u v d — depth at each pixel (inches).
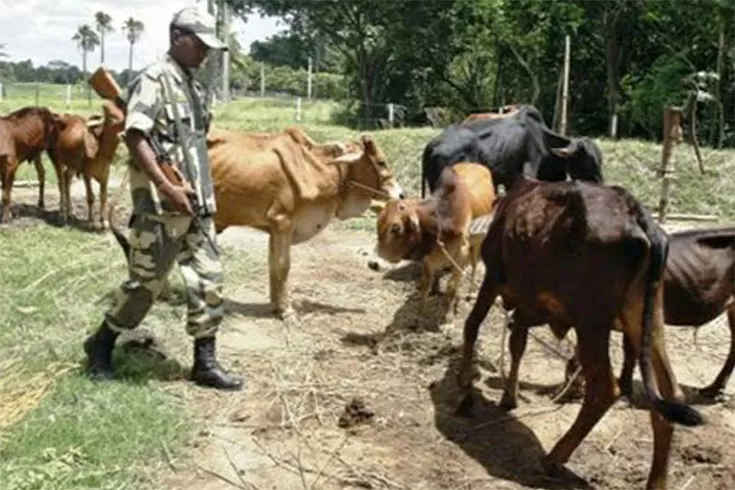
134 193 196.9
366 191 273.9
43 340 224.1
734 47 956.0
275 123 840.3
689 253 204.8
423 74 1430.9
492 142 315.3
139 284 198.4
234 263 330.3
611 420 201.2
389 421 193.5
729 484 171.9
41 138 392.5
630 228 159.2
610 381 164.2
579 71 1149.1
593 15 1053.2
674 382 161.8
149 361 214.7
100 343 203.2
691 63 1010.1
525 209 176.6
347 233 427.2
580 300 163.3
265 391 205.9
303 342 245.9
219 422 187.2
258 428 185.6
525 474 172.1
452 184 253.3
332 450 177.3
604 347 163.6
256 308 276.8
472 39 1286.9
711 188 561.6
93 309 253.1
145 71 194.5
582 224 161.9
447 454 179.3
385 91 1451.8
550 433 192.9
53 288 270.8
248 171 256.5
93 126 375.6
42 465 156.9
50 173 540.4
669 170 390.0
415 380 219.9
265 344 242.4
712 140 952.3
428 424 194.1
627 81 1066.1
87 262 304.3
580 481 169.6
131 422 176.9
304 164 263.7
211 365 205.3
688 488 170.2
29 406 181.2
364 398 205.5
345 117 1291.8
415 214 241.4
